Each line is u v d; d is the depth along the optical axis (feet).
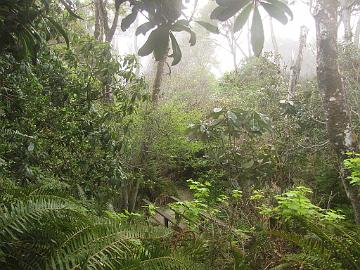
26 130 11.13
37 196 7.36
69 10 4.99
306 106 20.12
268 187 16.34
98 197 13.35
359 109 17.72
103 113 13.33
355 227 9.91
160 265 6.36
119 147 13.14
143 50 4.26
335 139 11.75
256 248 10.32
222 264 9.57
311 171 18.54
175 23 4.17
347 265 8.79
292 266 9.71
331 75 11.62
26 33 4.65
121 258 6.11
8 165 10.24
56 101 11.78
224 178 18.89
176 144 21.25
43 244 6.12
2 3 4.29
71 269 5.32
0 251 5.46
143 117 20.17
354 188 11.52
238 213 13.91
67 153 12.91
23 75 9.99
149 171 21.48
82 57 13.44
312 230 9.36
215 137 16.42
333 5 11.59
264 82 24.03
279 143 18.33
